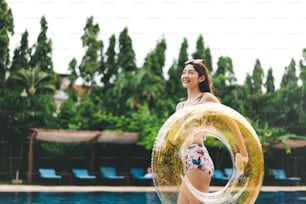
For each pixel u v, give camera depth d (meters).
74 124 15.49
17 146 14.58
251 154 3.28
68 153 14.56
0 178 14.13
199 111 3.26
